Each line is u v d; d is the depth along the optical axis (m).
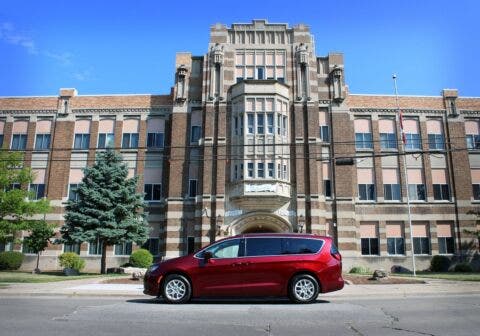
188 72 39.62
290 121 36.94
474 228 39.44
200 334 8.69
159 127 41.16
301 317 10.51
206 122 37.03
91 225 32.41
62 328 9.20
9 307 12.34
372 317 10.56
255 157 35.03
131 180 34.72
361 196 39.84
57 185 40.09
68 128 41.38
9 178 26.36
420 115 41.66
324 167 38.59
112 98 41.94
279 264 12.95
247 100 36.22
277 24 39.22
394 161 40.69
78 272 32.34
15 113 42.22
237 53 38.78
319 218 34.88
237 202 34.78
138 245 34.91
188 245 36.38
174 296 12.91
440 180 40.59
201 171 36.56
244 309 11.67
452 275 29.48
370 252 38.78
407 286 19.42
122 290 17.28
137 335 8.58
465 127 41.91
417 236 39.34
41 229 28.47
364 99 41.66
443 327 9.45
